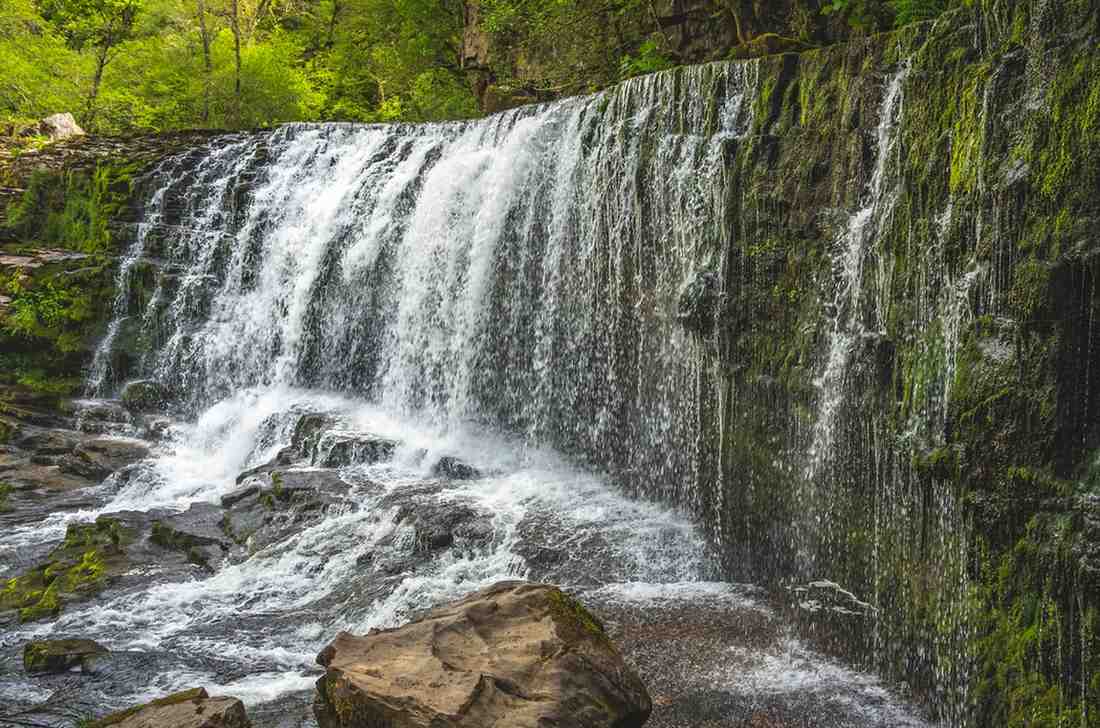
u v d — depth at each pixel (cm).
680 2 1462
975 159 605
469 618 540
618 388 1112
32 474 1313
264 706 670
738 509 898
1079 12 534
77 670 745
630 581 873
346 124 1791
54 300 1684
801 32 1265
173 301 1719
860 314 749
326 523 1018
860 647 715
